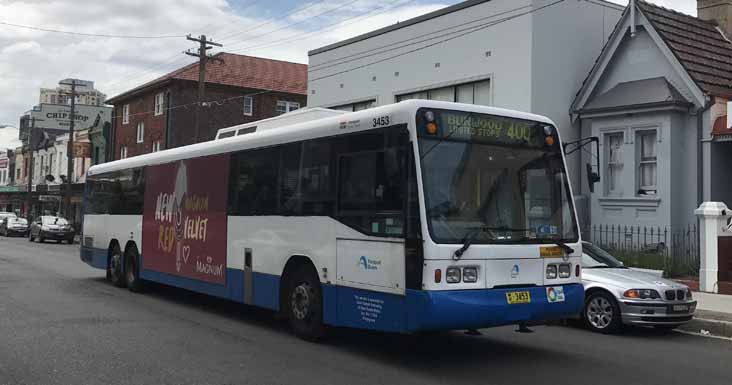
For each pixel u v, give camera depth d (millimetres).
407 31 22172
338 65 25266
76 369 7320
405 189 7270
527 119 8211
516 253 7562
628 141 17359
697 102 16344
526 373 7418
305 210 8969
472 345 9023
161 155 13461
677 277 15156
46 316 10789
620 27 17891
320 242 8617
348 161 8258
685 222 16516
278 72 47594
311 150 8992
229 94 44000
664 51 16953
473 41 19891
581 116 18516
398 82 22531
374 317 7609
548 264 7879
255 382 6840
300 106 46719
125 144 48562
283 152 9602
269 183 9852
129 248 14812
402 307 7188
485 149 7758
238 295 10445
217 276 11070
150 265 13594
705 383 7168
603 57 18219
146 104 45750
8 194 72938
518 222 7793
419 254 7027
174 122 42281
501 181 7797
